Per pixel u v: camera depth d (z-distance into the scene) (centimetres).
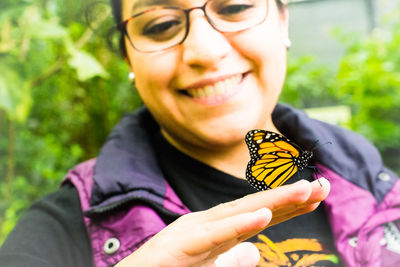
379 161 59
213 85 50
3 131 107
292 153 44
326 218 53
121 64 135
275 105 55
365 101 132
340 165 55
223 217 39
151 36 51
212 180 52
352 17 181
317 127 57
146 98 53
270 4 51
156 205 50
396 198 55
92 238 50
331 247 52
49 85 134
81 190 53
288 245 51
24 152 121
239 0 49
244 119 50
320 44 185
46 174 123
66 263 50
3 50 88
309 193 39
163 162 55
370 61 133
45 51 108
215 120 50
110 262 49
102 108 144
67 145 145
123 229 49
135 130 57
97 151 148
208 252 39
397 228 55
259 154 44
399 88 130
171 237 39
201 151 53
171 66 50
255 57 50
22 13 87
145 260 38
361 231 52
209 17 49
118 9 56
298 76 144
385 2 174
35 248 49
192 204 52
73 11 111
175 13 49
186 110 51
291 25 179
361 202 53
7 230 99
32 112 130
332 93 149
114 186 51
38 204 54
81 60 89
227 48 49
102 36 82
